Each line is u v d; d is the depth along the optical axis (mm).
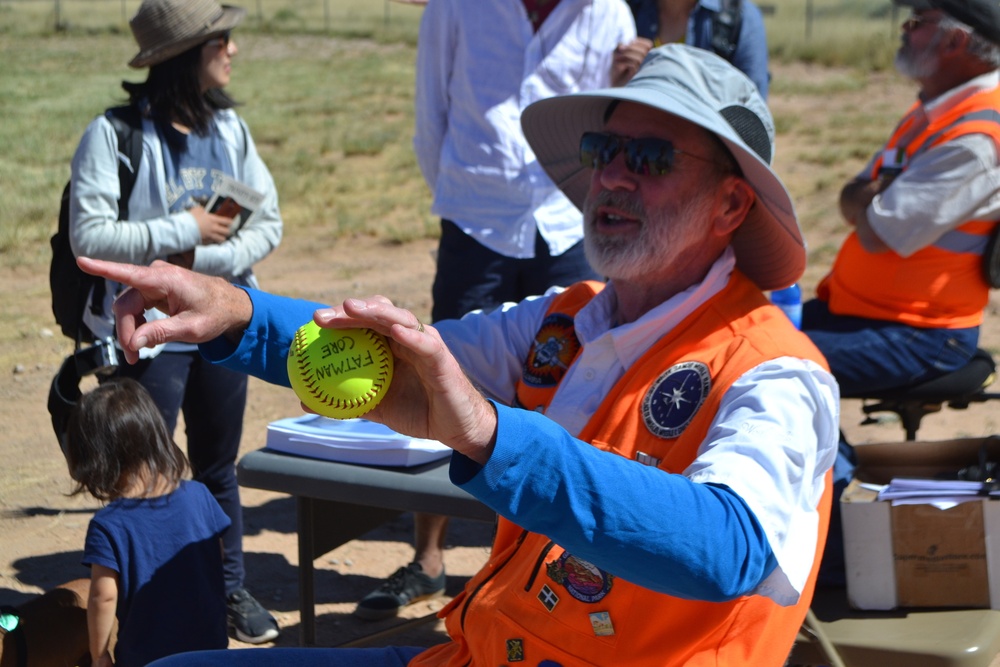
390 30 35469
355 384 1575
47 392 6699
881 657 2584
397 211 13148
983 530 2709
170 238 3646
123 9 39562
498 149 4242
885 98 20641
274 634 3971
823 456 1904
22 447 5793
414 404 1631
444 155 4426
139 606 3021
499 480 1500
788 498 1705
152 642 3031
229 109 4000
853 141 16219
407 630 3891
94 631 3021
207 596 3146
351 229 12047
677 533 1549
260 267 10641
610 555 1546
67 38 33688
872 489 2896
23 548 4609
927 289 4078
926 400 4148
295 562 4645
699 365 2020
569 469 1516
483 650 2098
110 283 3664
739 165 2209
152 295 1915
